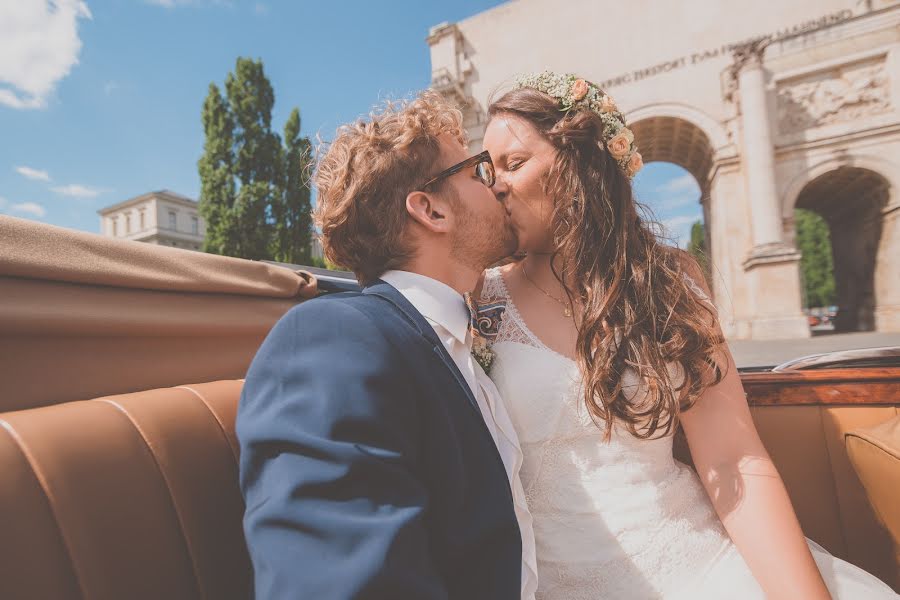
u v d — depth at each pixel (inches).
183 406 35.6
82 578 25.1
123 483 28.7
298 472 22.8
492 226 38.0
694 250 56.5
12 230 32.4
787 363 71.9
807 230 1517.0
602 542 39.1
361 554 21.2
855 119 527.5
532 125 45.8
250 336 50.7
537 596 40.3
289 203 839.1
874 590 36.4
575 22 676.7
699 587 37.7
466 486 30.5
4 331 30.1
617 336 41.1
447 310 34.5
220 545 33.5
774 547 36.4
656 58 639.8
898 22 508.1
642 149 756.0
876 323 553.9
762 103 535.8
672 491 41.0
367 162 34.4
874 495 53.5
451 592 29.0
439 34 722.8
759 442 41.8
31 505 24.2
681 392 41.6
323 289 64.6
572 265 46.4
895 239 519.2
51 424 27.6
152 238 2110.0
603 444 40.5
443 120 37.7
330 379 25.2
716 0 619.5
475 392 34.8
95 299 36.0
